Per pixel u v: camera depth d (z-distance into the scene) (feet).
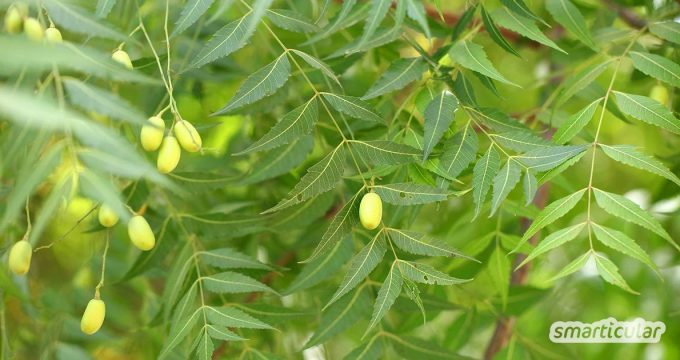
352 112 2.38
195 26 3.05
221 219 2.77
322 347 3.34
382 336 2.75
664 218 3.28
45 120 1.79
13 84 2.11
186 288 2.67
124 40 2.26
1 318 2.83
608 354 3.50
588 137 2.88
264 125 3.23
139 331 3.36
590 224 2.33
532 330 3.56
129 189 2.74
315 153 3.47
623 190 3.93
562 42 3.31
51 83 2.14
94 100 2.10
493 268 2.90
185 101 3.49
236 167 3.46
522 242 2.32
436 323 3.83
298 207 2.80
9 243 2.73
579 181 3.55
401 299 2.77
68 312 3.36
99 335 3.28
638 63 2.51
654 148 3.81
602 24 3.11
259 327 2.44
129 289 3.67
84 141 2.05
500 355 3.08
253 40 3.26
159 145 2.29
